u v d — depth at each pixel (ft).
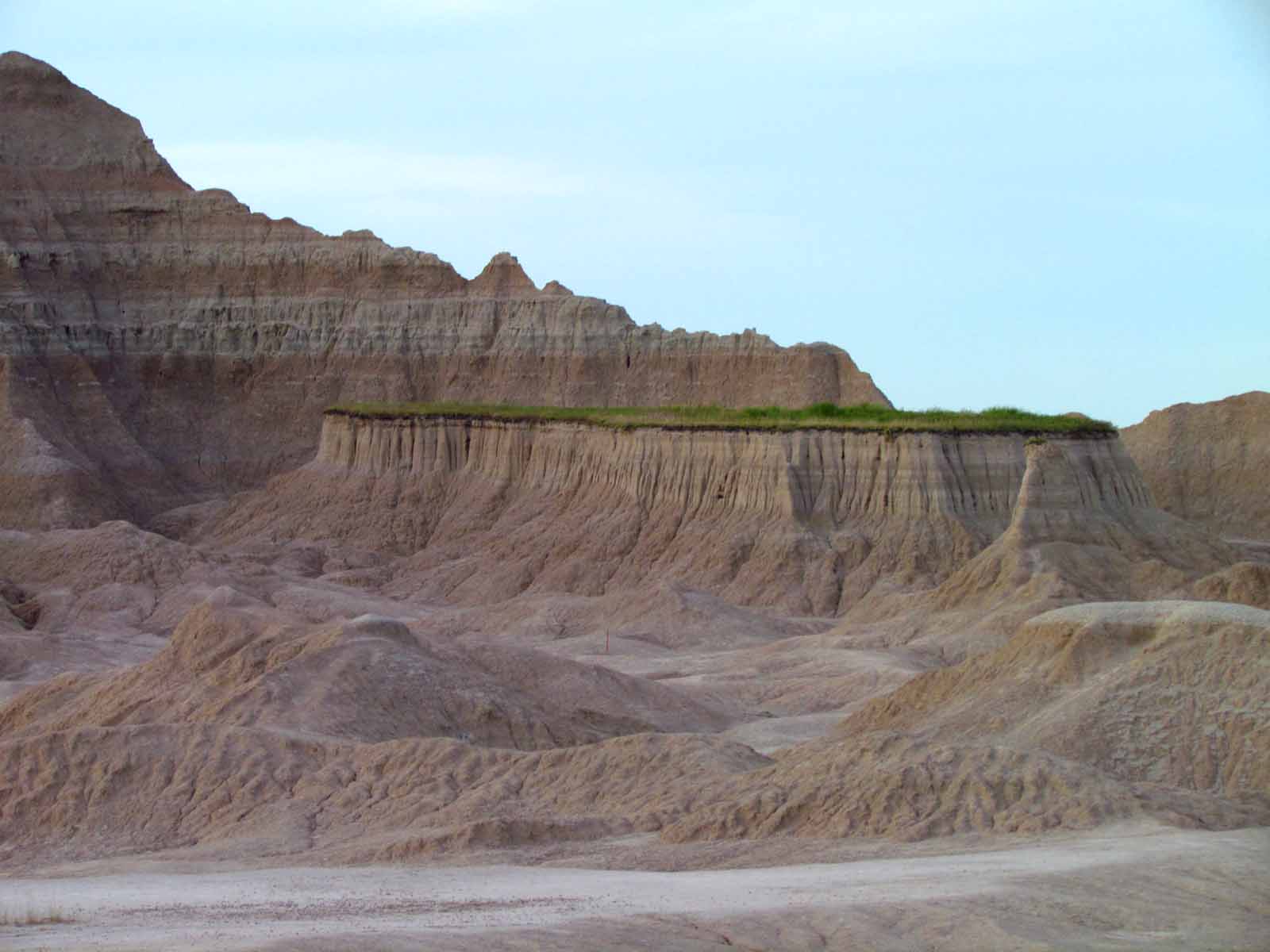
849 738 217.15
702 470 479.00
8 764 223.51
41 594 442.50
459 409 574.56
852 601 425.28
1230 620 212.02
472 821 200.34
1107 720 203.92
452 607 473.67
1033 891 157.28
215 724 232.53
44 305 640.99
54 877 190.80
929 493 441.27
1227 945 143.84
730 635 395.34
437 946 137.49
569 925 146.51
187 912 155.43
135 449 628.69
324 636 271.69
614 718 278.46
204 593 436.35
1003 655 232.12
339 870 184.24
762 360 631.56
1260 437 565.12
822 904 154.40
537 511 522.47
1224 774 195.11
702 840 190.80
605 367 653.71
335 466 587.68
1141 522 412.98
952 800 187.01
